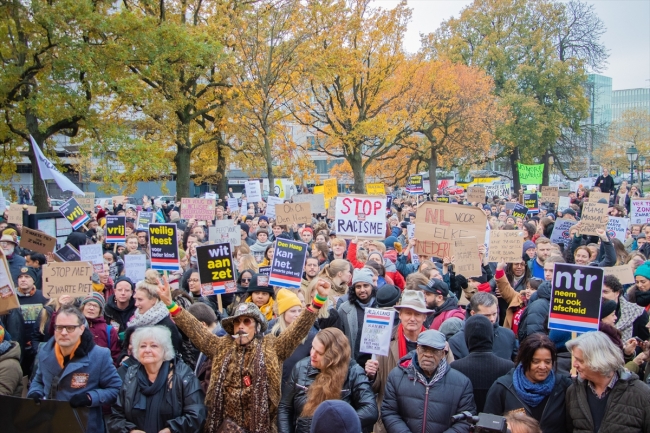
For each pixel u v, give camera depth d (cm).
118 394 511
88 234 1639
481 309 618
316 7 2744
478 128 4759
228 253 747
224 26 2609
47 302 835
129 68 2652
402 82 3634
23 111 2266
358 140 3447
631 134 7694
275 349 518
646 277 794
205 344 525
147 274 645
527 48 5853
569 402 466
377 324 571
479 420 403
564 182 7869
